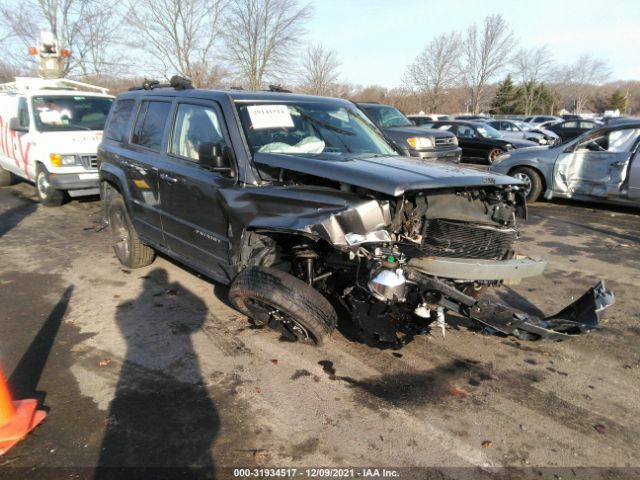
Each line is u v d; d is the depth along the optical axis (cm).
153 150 484
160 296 495
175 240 461
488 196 360
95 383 342
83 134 884
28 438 286
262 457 273
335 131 440
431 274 329
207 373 356
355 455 276
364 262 322
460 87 4369
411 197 340
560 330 373
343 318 443
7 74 2392
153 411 312
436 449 282
